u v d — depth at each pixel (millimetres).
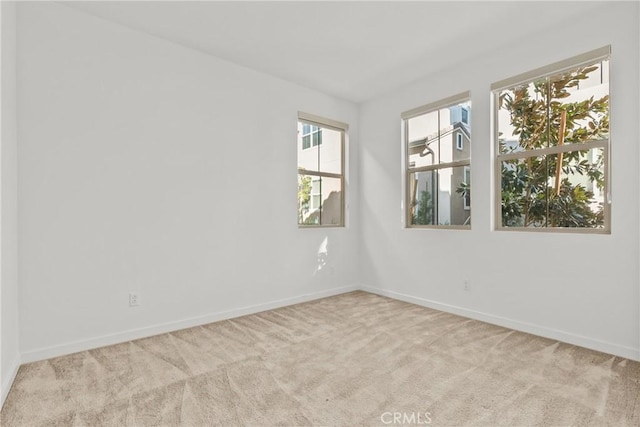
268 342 2764
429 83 3842
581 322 2666
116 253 2771
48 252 2471
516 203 3152
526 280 2998
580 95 2764
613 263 2508
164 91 3037
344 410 1786
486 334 2934
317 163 4359
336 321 3322
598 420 1691
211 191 3322
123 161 2807
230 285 3451
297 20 2758
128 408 1814
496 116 3301
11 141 2193
